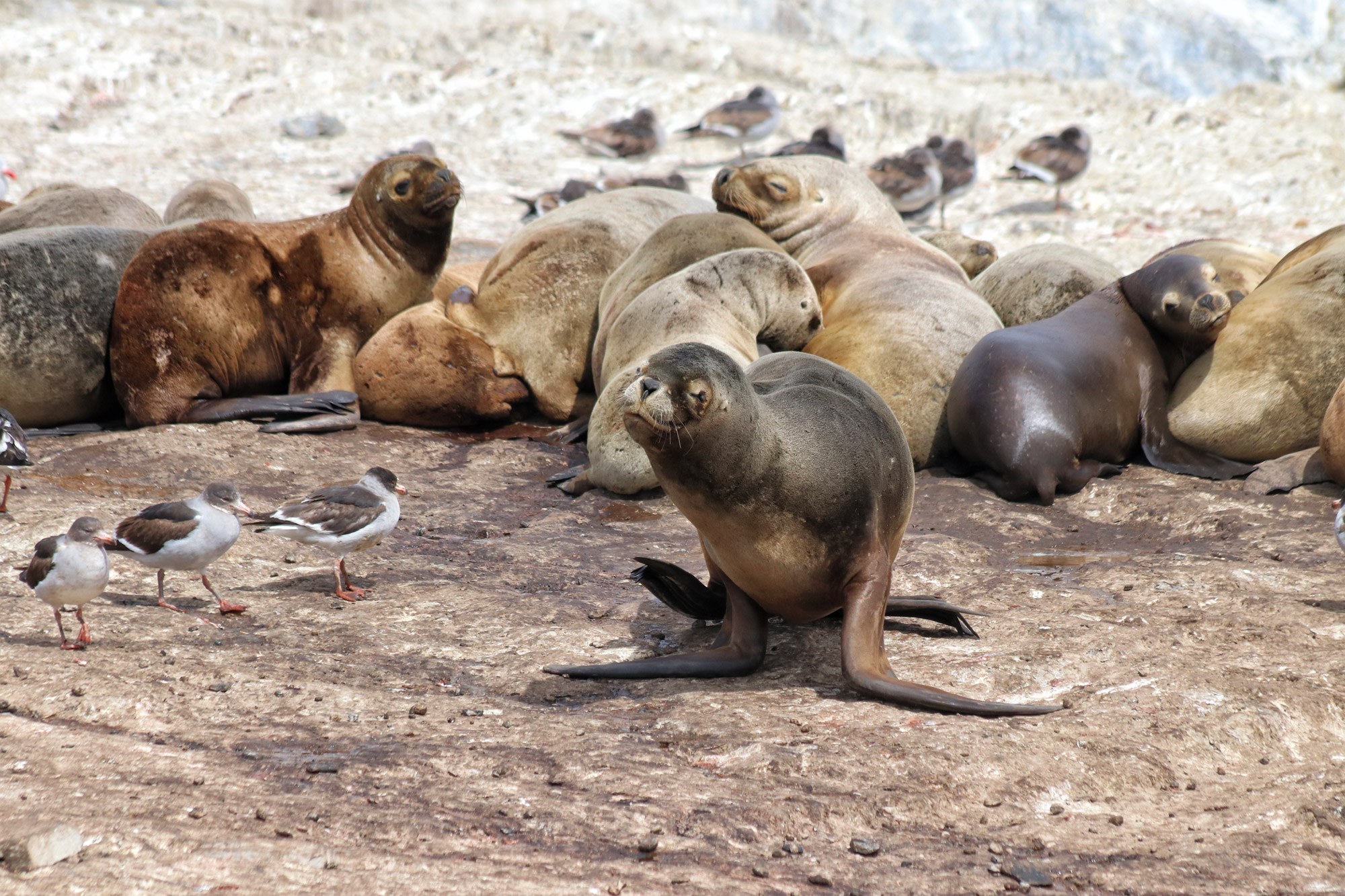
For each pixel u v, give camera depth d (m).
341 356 38.97
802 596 19.78
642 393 16.89
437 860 12.62
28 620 21.03
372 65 89.25
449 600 23.55
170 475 31.73
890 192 61.94
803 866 13.44
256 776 14.75
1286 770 16.52
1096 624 21.64
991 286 39.84
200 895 11.04
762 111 73.81
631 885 12.39
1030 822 15.11
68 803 12.84
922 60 93.00
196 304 36.72
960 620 21.52
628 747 16.69
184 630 21.03
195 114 81.38
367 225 39.19
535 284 39.56
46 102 79.75
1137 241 60.19
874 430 19.91
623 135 73.88
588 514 30.78
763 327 34.53
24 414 36.47
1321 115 81.25
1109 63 89.25
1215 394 32.44
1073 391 31.52
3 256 35.75
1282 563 25.39
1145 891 13.02
